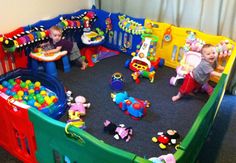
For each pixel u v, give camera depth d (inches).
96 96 73.8
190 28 82.4
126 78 82.4
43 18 83.0
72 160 47.0
